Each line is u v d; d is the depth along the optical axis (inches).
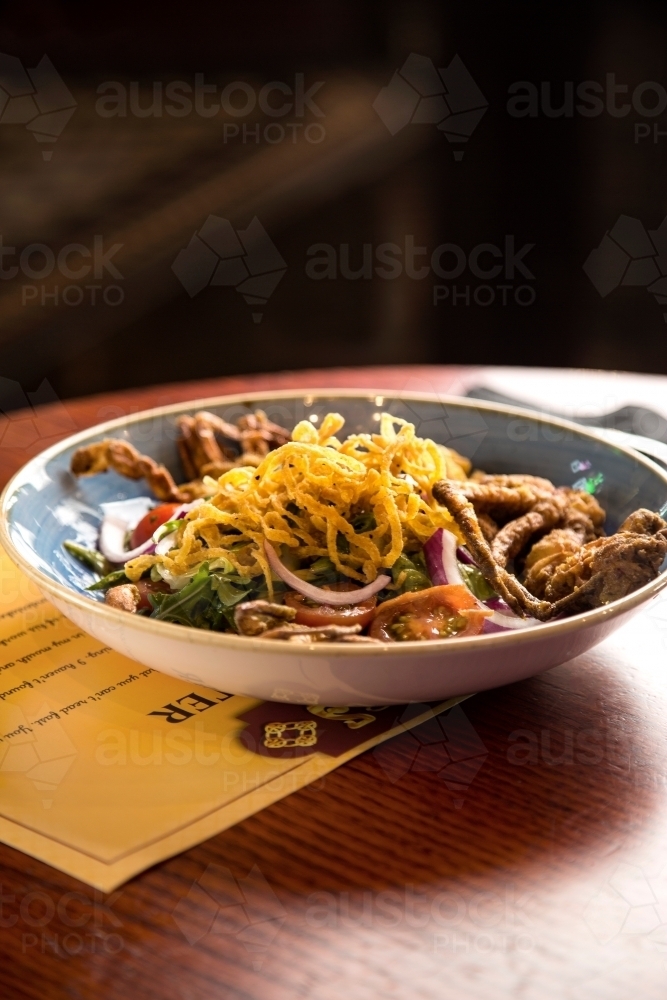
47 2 63.7
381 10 74.0
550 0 74.3
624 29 74.9
